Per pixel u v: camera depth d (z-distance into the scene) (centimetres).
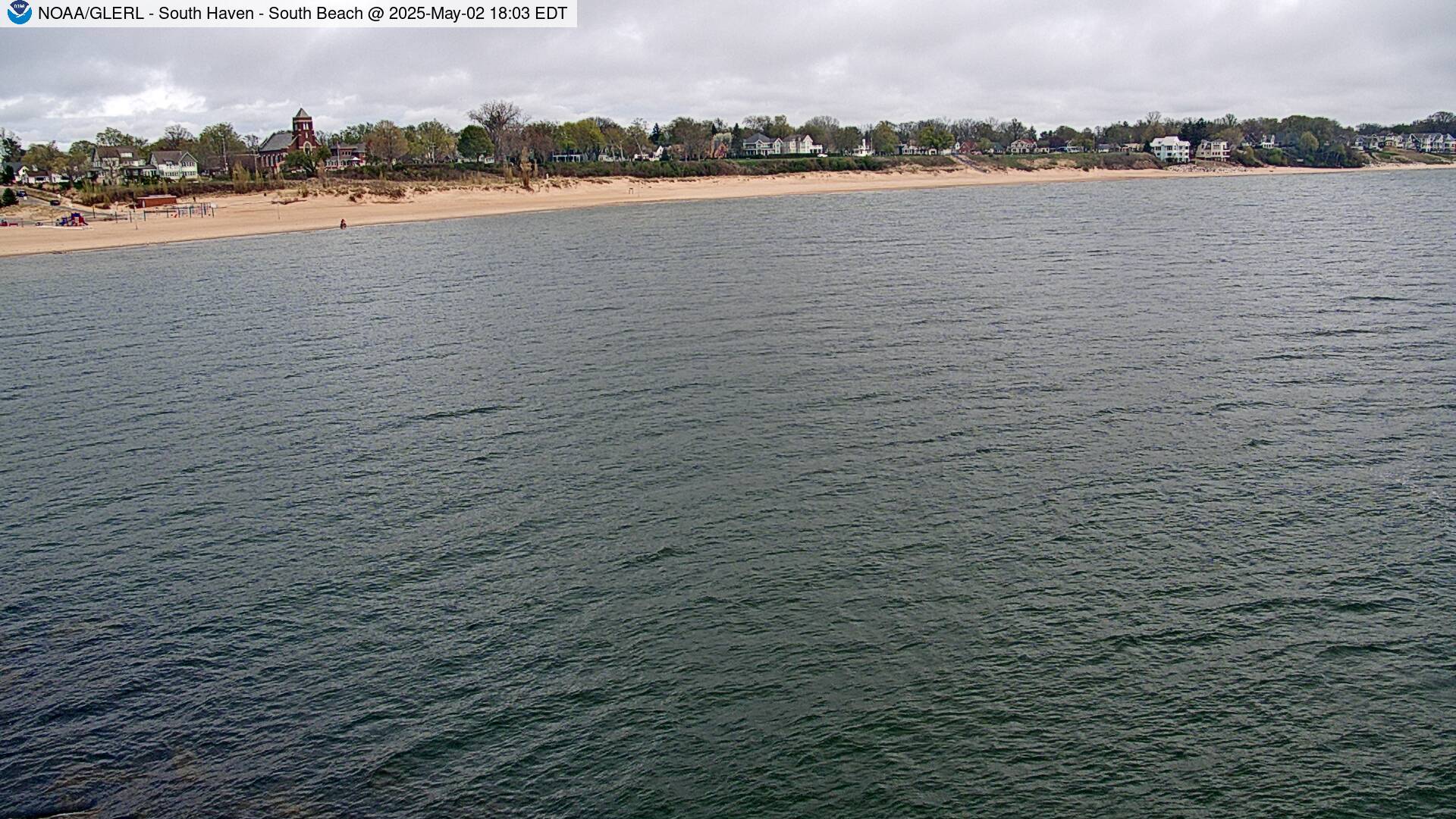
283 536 2638
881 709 1897
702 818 1661
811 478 2894
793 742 1817
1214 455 3020
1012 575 2339
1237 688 1939
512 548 2520
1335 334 4416
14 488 3014
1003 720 1867
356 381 4069
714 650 2077
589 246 8662
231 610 2281
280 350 4678
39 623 2252
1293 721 1855
